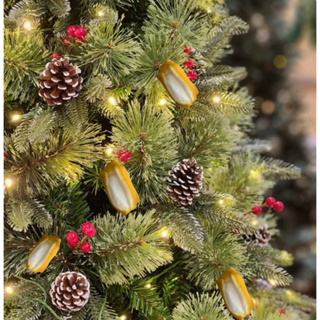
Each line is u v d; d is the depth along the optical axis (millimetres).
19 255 1042
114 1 1096
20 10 1028
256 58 2061
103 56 1035
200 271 1142
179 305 1101
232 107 1146
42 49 1054
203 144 1148
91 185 1136
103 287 1077
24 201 1023
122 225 1095
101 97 1017
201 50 1152
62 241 1064
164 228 1082
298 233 2225
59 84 1005
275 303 1395
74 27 1021
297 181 2189
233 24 1187
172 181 1103
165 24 1096
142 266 1058
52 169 1028
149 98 1098
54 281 1019
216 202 1136
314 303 1412
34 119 1006
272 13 2039
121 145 1069
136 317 1143
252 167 1316
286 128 2160
